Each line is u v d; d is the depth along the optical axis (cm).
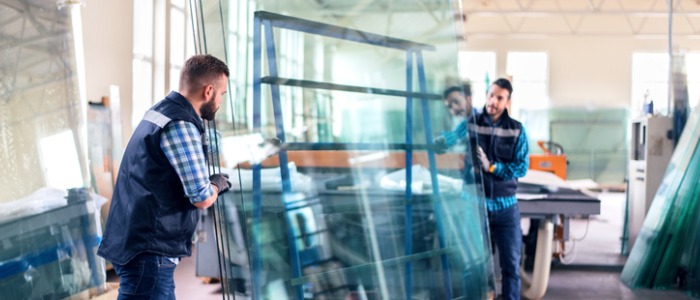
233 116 193
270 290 200
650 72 1216
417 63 247
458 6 258
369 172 233
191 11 198
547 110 1191
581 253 510
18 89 263
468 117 262
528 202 352
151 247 180
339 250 222
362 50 230
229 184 192
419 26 246
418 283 243
